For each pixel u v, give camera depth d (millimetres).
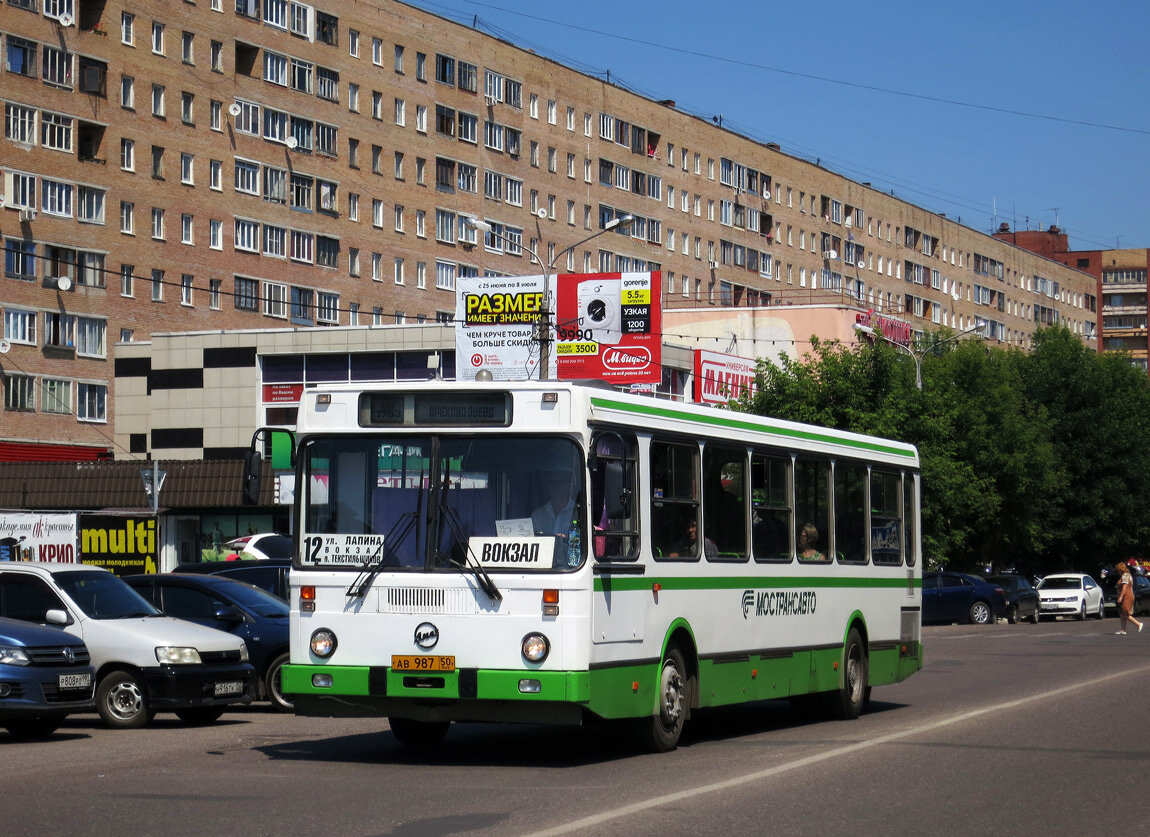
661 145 107750
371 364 70688
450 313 94125
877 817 10180
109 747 14953
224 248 81500
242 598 20000
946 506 54719
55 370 73375
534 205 99000
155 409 74250
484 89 96188
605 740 15453
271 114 84188
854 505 18641
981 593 53031
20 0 71875
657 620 13898
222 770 12703
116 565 39906
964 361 64375
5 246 71375
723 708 20203
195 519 60875
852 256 124188
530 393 12992
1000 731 15969
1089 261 179125
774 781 11906
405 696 12852
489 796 10969
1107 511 71750
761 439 16219
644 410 13922
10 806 10531
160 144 78438
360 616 13062
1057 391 73438
